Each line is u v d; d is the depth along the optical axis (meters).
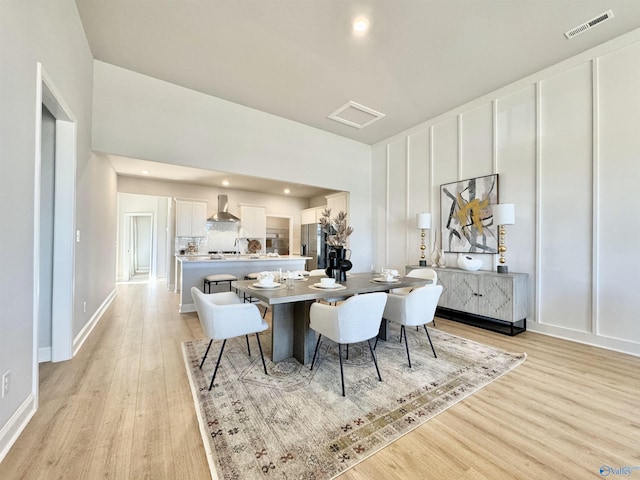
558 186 3.24
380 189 5.70
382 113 4.51
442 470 1.32
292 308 2.61
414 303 2.48
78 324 2.80
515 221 3.61
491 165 3.87
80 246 2.83
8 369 1.42
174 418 1.69
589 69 3.01
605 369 2.39
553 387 2.09
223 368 2.37
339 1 2.40
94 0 2.42
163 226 8.48
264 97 4.05
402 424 1.65
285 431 1.58
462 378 2.22
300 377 2.22
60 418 1.66
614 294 2.85
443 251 4.45
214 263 4.55
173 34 2.82
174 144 3.74
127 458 1.37
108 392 1.96
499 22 2.62
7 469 1.29
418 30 2.72
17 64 1.49
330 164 5.32
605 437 1.55
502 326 3.63
